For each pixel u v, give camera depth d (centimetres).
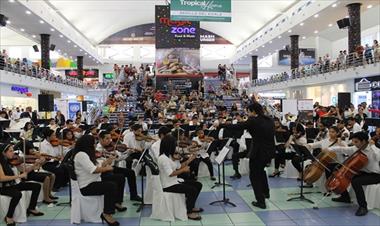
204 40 3994
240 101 2061
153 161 551
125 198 644
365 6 1764
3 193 510
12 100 1827
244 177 815
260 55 3259
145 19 3716
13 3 1669
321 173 613
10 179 489
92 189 504
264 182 617
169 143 520
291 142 748
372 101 1558
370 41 2698
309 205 581
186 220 520
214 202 602
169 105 1825
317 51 3578
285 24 2309
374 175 544
